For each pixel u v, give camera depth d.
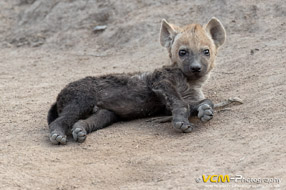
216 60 15.63
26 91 15.23
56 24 23.27
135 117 11.41
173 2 21.19
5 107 13.38
